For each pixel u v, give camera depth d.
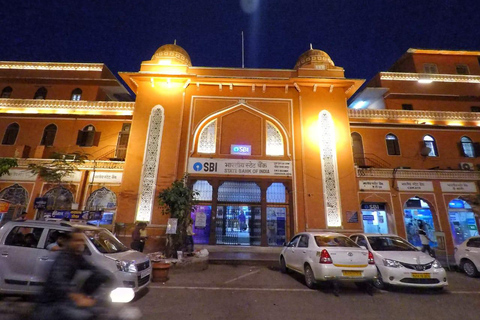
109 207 13.09
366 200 13.27
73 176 13.27
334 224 12.31
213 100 14.51
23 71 17.55
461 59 19.23
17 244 5.15
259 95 14.74
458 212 13.72
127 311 4.66
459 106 17.50
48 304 2.68
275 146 14.12
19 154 13.95
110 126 15.20
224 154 13.64
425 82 17.91
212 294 5.89
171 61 15.48
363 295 5.93
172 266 7.99
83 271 3.00
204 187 13.38
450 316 4.68
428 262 6.25
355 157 14.98
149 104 13.96
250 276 7.86
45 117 15.27
